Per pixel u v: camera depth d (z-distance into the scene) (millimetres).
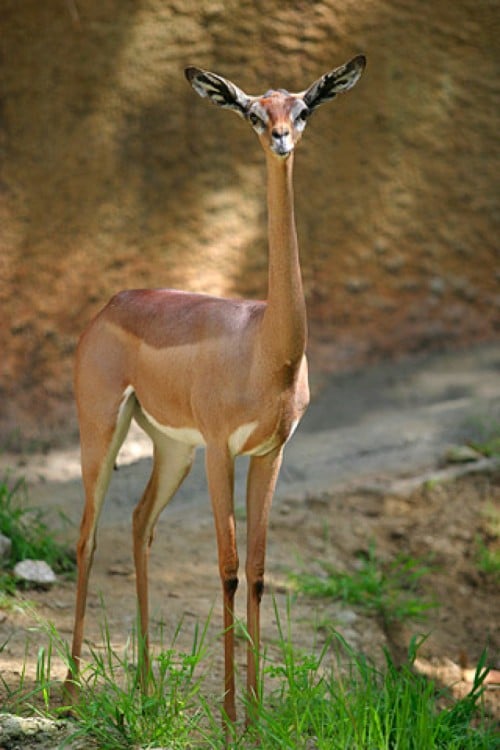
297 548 20562
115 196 28984
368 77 31344
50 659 13703
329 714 12398
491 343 31781
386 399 28281
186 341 12688
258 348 12016
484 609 19562
